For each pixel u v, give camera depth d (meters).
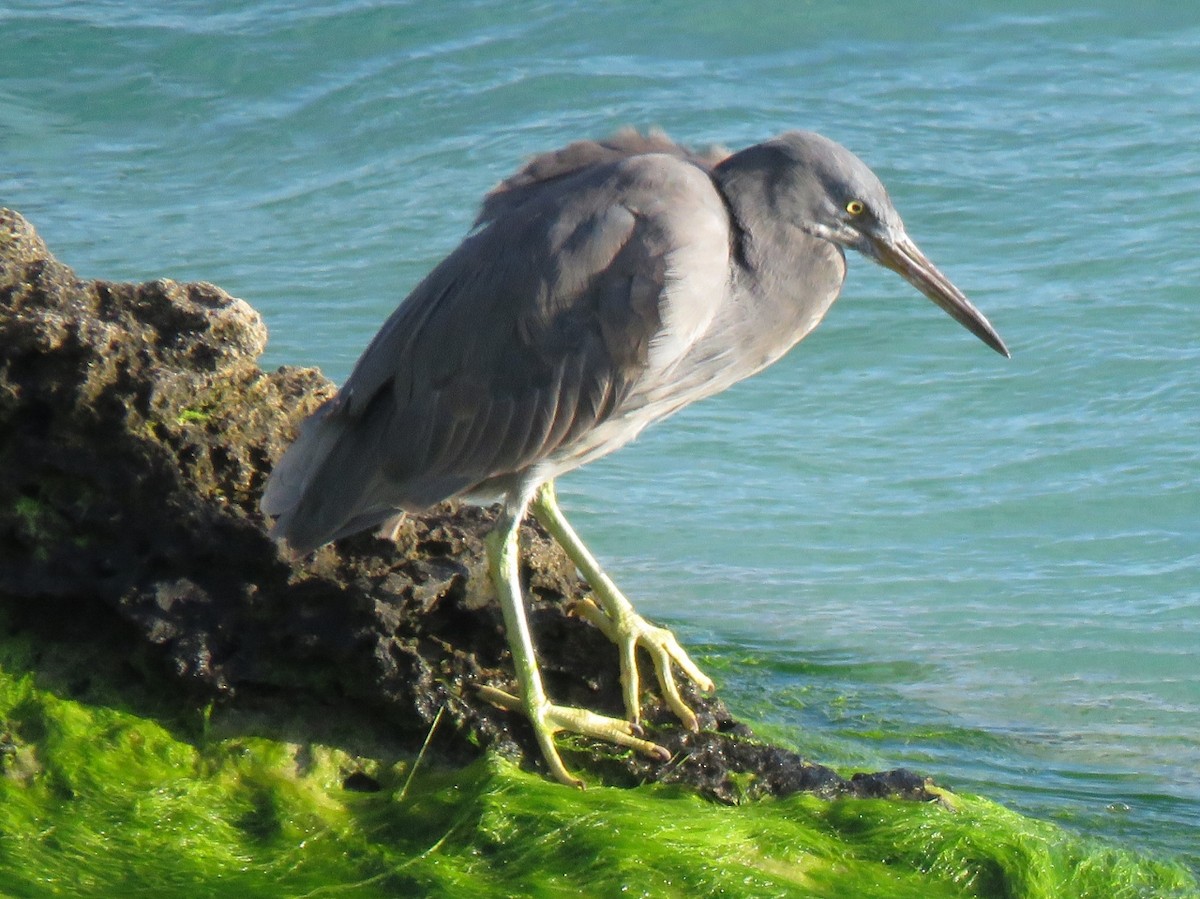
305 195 21.08
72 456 9.03
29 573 9.12
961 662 12.26
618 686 9.55
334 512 9.02
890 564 13.88
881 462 15.48
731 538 14.38
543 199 9.44
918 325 17.56
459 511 9.80
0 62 24.39
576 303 9.16
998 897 8.63
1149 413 15.68
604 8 25.06
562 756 9.15
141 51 24.73
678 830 8.51
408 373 9.33
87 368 8.95
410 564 9.16
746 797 9.16
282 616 8.96
